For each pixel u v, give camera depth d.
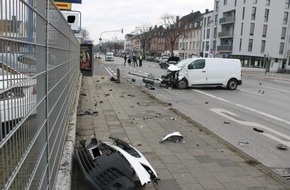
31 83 2.19
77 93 11.98
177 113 10.46
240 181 5.00
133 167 4.11
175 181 4.84
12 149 1.68
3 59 1.49
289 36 68.25
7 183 1.59
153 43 127.25
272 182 5.02
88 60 23.61
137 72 33.88
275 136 8.53
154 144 6.71
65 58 5.70
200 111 11.98
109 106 11.23
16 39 1.71
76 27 13.40
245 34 65.44
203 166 5.54
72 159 4.89
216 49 75.50
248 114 11.83
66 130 5.94
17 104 1.77
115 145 4.93
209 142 7.06
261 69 65.69
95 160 4.57
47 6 2.91
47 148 2.98
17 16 1.72
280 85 26.70
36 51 2.38
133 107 11.26
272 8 66.25
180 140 7.10
